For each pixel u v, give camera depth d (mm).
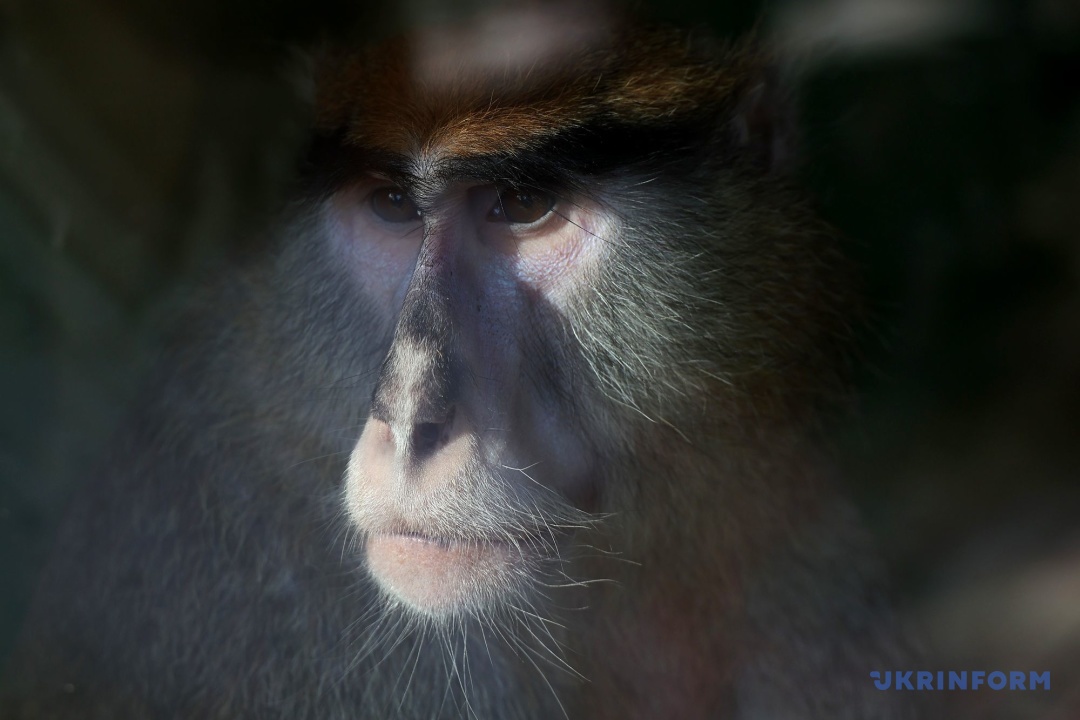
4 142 1891
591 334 1784
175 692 1805
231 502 1811
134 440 1833
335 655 1799
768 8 1852
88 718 1812
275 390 1809
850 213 1967
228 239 1882
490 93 1771
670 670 1828
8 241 1898
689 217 1793
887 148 1972
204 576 1809
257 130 1902
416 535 1761
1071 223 2002
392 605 1774
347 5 1832
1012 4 1975
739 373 1806
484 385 1764
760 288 1809
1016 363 2002
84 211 1913
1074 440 1980
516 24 1781
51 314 1906
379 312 1795
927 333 1986
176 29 1894
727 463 1811
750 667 1834
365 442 1766
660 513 1808
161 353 1846
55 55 1895
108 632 1815
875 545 1868
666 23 1811
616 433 1793
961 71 1974
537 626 1807
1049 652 1924
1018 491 1969
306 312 1804
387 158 1776
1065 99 1997
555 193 1777
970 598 1942
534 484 1771
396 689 1798
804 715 1837
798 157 1842
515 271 1779
